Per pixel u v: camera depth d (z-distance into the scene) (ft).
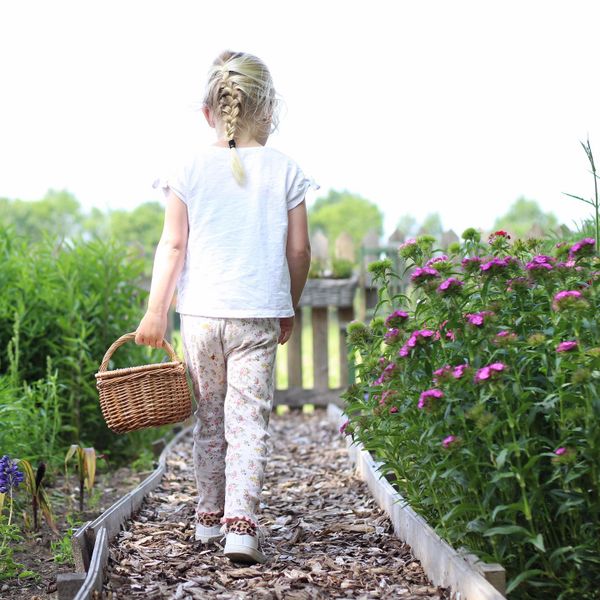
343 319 24.95
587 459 7.75
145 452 17.93
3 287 17.62
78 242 18.86
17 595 9.45
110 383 9.97
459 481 8.13
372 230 25.09
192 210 10.28
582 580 8.00
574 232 14.38
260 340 10.19
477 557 8.31
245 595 8.74
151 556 10.08
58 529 12.03
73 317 17.95
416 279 8.95
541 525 8.25
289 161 10.58
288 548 10.53
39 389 16.84
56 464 15.61
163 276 10.23
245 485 9.85
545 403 7.80
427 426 8.60
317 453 17.90
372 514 12.00
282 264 10.28
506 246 10.53
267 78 10.68
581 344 8.11
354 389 10.48
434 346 8.78
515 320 8.89
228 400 10.24
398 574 9.38
